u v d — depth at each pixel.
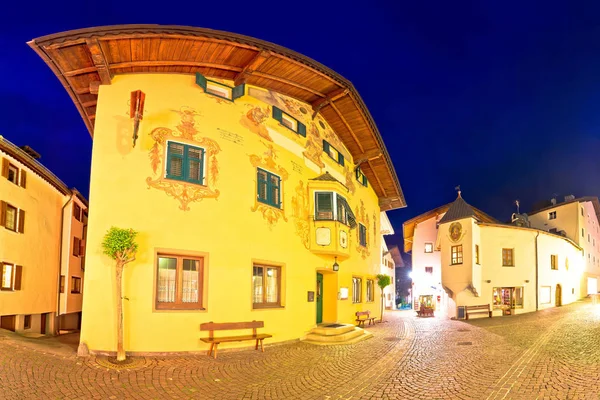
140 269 12.18
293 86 16.92
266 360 12.31
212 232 13.42
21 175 16.91
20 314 16.86
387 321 25.25
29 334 17.67
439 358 12.73
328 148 19.84
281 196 16.09
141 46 12.52
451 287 27.58
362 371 11.19
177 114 13.46
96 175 12.38
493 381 9.80
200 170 13.57
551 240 32.09
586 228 42.03
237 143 14.59
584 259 39.94
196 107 13.83
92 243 12.07
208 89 14.23
